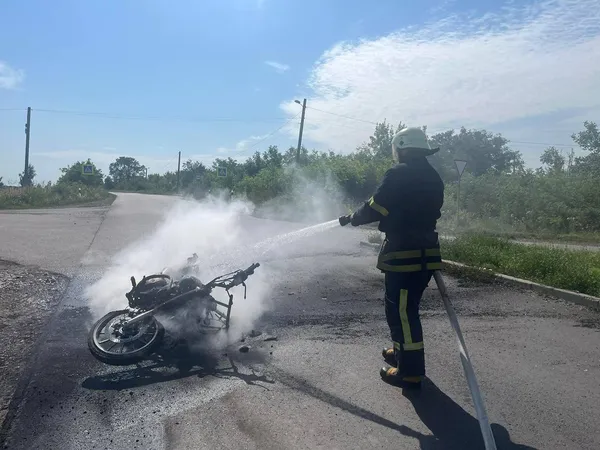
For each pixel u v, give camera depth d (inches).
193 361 207.2
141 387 183.6
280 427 155.1
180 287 225.5
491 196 1066.1
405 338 176.1
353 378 190.4
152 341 207.3
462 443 146.3
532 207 964.0
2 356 212.7
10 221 772.0
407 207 175.8
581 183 1018.1
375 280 355.9
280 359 209.5
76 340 232.7
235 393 178.4
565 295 307.4
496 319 267.9
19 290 323.9
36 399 173.8
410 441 147.3
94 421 159.6
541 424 157.2
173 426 156.3
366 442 146.7
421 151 183.6
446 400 172.9
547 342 231.5
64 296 311.0
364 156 1400.1
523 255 395.2
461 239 489.1
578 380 189.8
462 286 341.4
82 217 888.9
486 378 190.9
